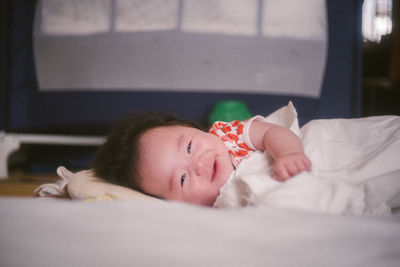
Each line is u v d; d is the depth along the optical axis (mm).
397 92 3113
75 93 2074
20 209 371
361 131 851
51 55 2055
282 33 2049
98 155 957
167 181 814
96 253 300
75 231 331
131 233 328
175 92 2064
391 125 843
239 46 2037
